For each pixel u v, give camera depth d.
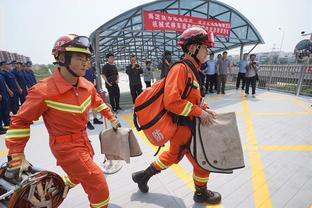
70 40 1.52
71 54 1.54
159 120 1.89
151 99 1.92
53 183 1.68
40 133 5.35
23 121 1.52
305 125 5.23
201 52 1.90
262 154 3.71
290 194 2.60
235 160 1.93
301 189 2.69
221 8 11.26
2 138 5.18
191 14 11.75
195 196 2.41
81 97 1.76
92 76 6.54
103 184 1.80
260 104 7.73
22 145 1.53
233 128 1.93
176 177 3.01
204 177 2.24
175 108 1.72
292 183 2.82
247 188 2.74
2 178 1.65
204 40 1.83
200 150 1.91
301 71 9.23
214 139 1.89
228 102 8.26
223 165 1.92
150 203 2.45
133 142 2.37
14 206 1.47
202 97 2.08
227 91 11.17
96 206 1.83
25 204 1.54
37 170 1.63
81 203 2.51
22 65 9.01
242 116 6.18
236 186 2.78
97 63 8.73
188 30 1.87
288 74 10.08
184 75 1.77
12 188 1.51
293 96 9.26
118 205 2.43
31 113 1.52
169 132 1.89
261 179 2.93
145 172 2.51
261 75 11.84
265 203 2.44
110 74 6.97
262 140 4.35
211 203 2.40
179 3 10.25
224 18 12.08
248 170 3.18
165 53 7.02
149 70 9.64
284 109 6.91
